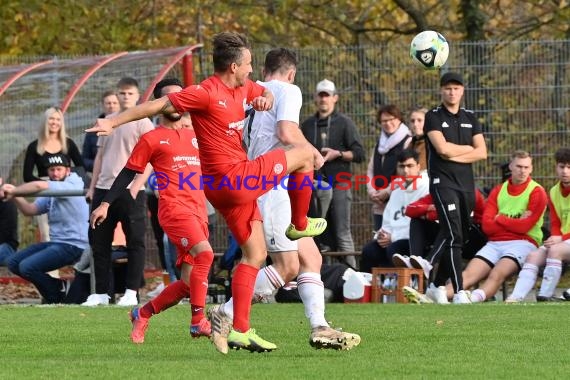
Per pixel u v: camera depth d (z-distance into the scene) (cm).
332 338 2112
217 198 2067
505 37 6769
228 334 2142
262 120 2322
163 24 6875
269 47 6731
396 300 3719
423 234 3819
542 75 4781
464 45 4812
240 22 6875
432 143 3584
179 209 2434
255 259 2097
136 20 6875
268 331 2602
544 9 6831
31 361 2036
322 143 4272
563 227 3750
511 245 3800
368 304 3525
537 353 2120
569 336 2427
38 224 4388
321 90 4269
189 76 4638
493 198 3875
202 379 1769
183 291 2406
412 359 2033
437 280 3638
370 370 1881
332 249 4272
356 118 4906
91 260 3734
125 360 2048
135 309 2403
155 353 2192
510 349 2186
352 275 3750
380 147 4284
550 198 3791
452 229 3588
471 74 4809
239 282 2078
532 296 4322
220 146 2052
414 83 4878
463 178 3594
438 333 2503
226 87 2064
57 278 3984
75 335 2545
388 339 2384
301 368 1908
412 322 2795
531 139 4794
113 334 2567
